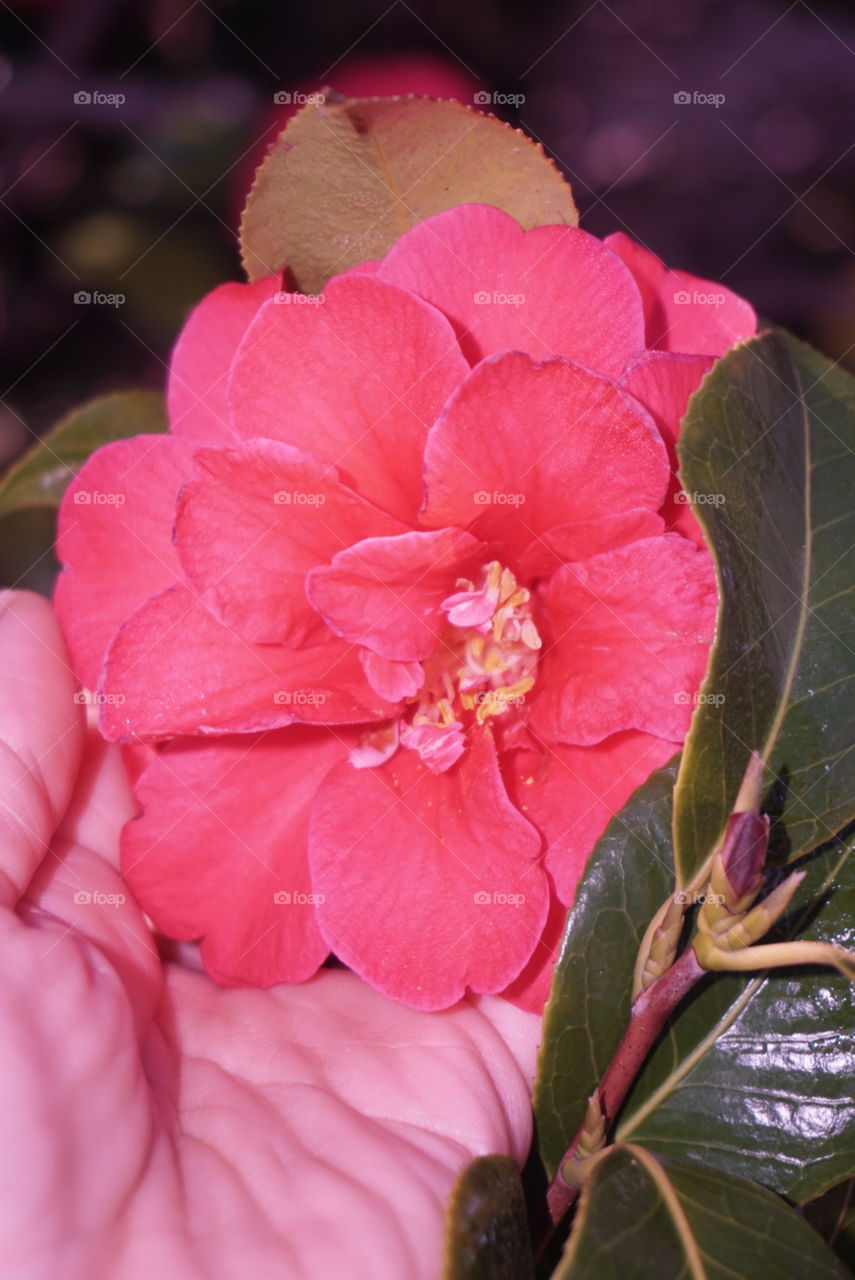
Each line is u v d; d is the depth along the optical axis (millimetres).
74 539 338
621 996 316
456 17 670
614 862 316
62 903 331
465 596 316
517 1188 304
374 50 649
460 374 313
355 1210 300
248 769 331
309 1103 322
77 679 345
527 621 322
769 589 311
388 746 326
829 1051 316
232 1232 296
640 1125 316
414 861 321
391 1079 328
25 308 591
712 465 306
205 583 312
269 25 638
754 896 283
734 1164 312
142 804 331
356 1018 341
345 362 314
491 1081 332
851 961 280
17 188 592
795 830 311
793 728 312
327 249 343
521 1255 298
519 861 318
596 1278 282
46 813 333
